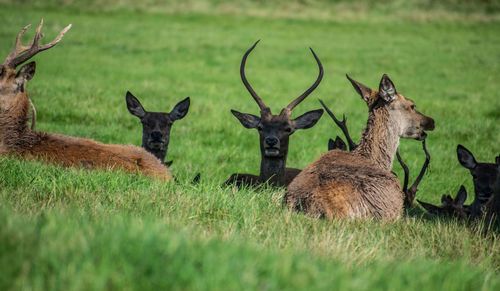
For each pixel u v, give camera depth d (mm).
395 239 26312
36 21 145500
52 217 17859
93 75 93375
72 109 67000
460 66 118688
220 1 195750
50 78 87562
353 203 29188
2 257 14578
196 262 14977
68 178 28984
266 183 36531
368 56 126875
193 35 143750
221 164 52656
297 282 14508
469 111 78688
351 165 30828
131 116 66875
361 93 35219
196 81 95438
